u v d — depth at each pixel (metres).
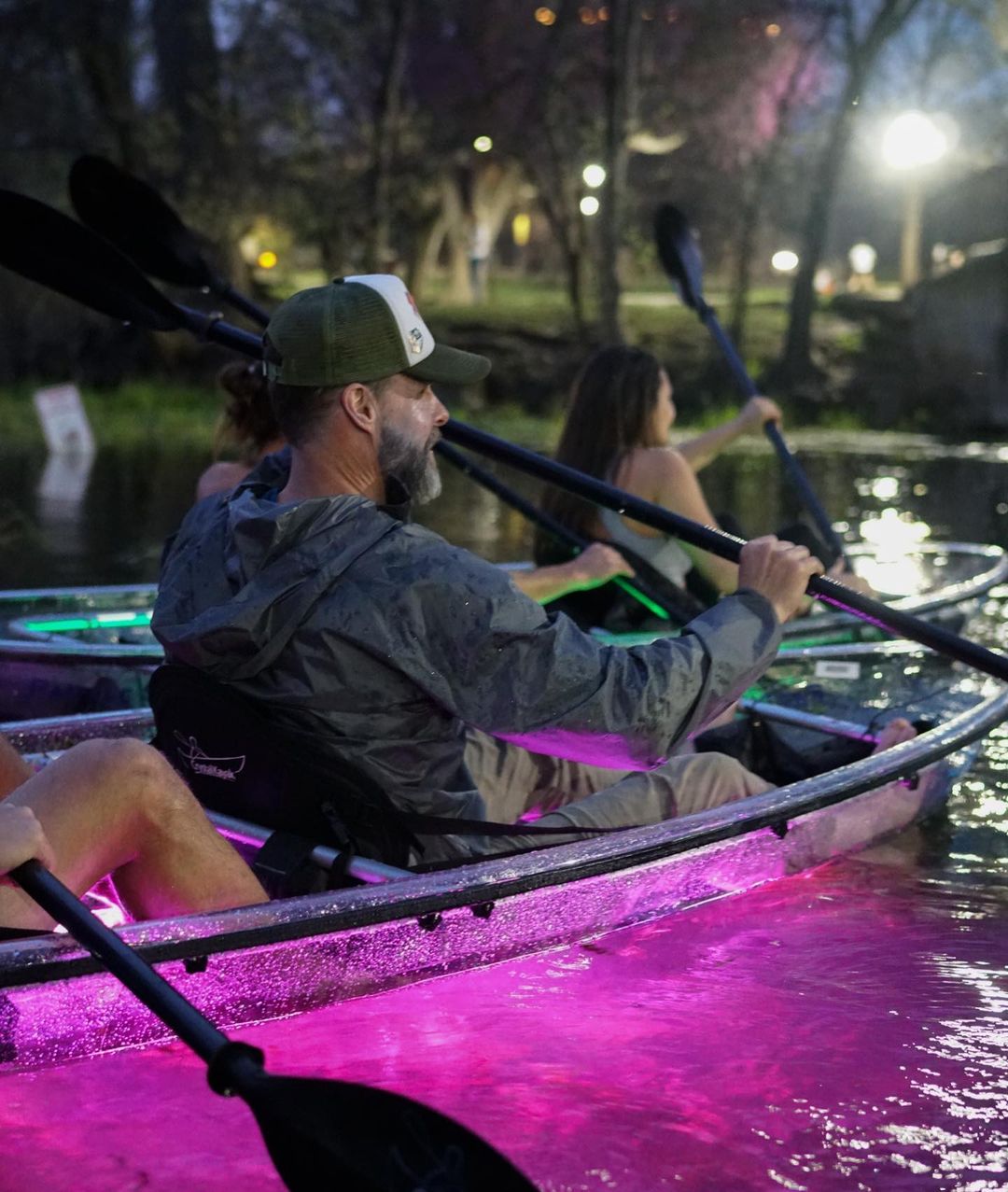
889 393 23.59
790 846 3.09
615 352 4.79
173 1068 2.18
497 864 2.52
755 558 2.67
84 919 1.90
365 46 27.11
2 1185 1.88
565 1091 2.19
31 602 5.22
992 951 2.81
